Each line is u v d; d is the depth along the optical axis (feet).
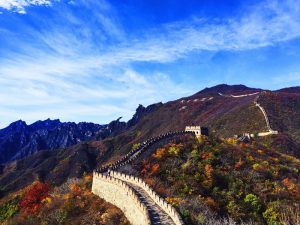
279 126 472.44
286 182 217.97
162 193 165.17
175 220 116.78
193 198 166.61
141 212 128.36
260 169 228.43
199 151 234.79
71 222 165.37
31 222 186.09
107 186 174.60
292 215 177.06
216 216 156.46
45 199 209.97
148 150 233.96
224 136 479.82
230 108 627.46
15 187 585.22
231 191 190.60
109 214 154.71
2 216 246.68
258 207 180.75
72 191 202.39
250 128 479.82
